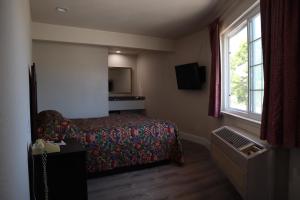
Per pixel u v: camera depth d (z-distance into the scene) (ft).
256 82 8.68
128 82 21.80
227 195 8.18
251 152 6.62
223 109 12.25
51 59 14.53
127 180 9.61
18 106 3.66
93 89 15.75
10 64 3.43
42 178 6.32
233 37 11.44
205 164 11.43
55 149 6.59
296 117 5.31
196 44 15.43
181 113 17.15
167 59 18.35
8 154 3.41
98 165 9.74
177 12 11.57
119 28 14.43
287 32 5.36
